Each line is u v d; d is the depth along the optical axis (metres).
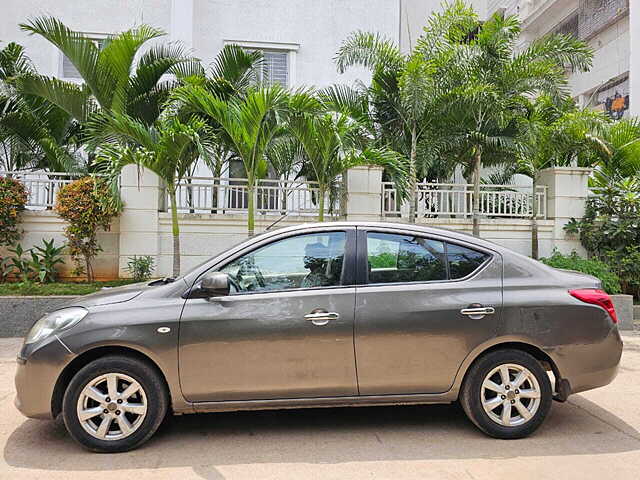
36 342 3.95
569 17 22.81
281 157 10.96
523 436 4.22
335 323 4.05
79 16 13.88
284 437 4.26
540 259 10.63
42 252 9.90
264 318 4.01
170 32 14.13
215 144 9.86
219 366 3.96
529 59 10.36
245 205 13.27
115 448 3.90
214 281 3.93
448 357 4.13
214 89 10.01
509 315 4.17
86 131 10.24
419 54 9.67
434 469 3.67
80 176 10.02
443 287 4.21
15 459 3.83
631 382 5.93
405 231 4.38
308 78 14.88
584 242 10.99
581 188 11.31
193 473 3.60
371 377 4.09
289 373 4.02
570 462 3.80
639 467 3.72
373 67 10.61
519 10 25.75
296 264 4.23
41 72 13.66
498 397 4.19
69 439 4.22
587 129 10.38
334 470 3.65
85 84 10.50
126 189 10.05
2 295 8.20
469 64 10.03
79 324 3.93
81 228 9.23
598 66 21.20
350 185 10.59
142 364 3.94
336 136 8.69
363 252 4.27
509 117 9.88
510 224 11.27
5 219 9.36
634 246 10.07
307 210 10.70
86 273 10.01
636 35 18.55
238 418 4.70
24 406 3.90
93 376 3.89
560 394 4.29
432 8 17.62
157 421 3.95
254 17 14.65
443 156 11.02
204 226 10.45
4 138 10.80
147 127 10.25
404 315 4.10
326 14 14.94
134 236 10.08
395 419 4.70
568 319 4.22
